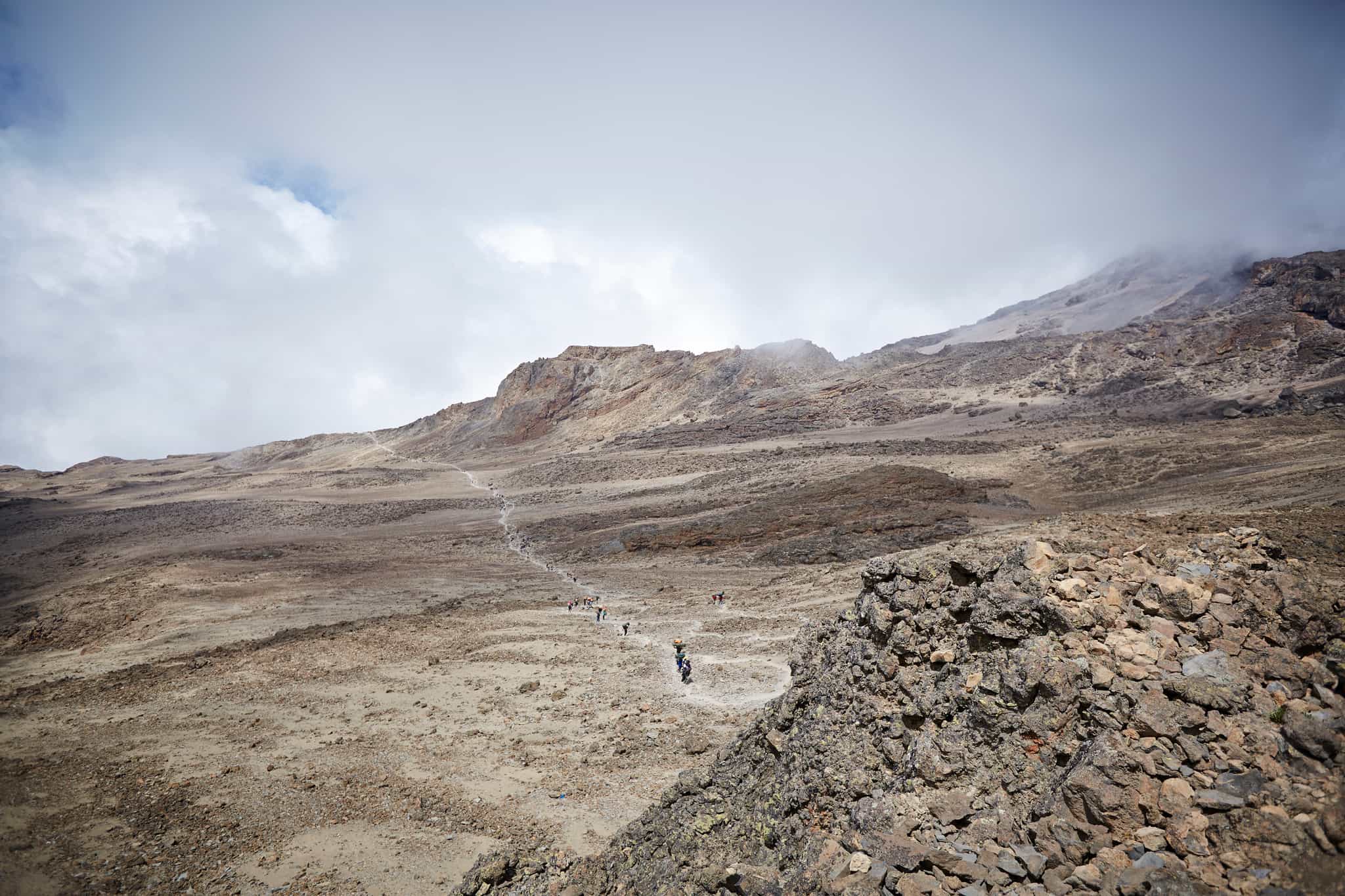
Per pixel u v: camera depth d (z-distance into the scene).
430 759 22.62
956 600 10.25
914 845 7.62
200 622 49.69
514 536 89.25
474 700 28.30
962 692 9.17
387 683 31.64
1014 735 8.22
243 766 23.02
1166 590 8.78
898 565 11.79
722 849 9.91
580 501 111.38
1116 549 10.02
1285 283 168.50
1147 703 7.58
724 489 99.12
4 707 31.34
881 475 78.06
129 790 21.36
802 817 9.54
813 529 65.25
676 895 8.93
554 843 16.72
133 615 53.81
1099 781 7.05
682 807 11.42
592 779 20.03
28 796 20.98
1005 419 135.38
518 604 48.91
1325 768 6.60
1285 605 8.27
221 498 143.75
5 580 82.94
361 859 16.84
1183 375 136.38
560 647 35.41
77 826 19.05
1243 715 7.31
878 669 10.58
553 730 24.11
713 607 41.41
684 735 22.28
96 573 79.75
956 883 7.09
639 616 41.53
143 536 105.81
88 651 45.09
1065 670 8.26
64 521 123.75
